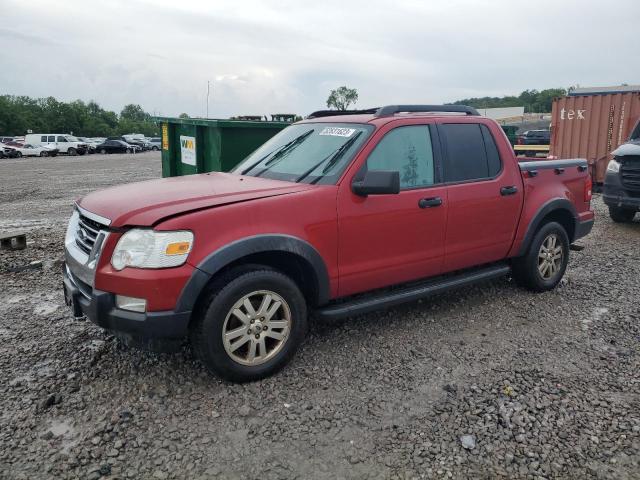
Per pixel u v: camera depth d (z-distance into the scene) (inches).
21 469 111.7
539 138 1175.6
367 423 130.3
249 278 141.8
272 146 195.9
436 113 193.0
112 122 4439.0
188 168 354.9
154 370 153.6
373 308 168.1
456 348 171.9
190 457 116.9
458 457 118.0
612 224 383.9
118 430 125.6
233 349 142.9
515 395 142.9
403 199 170.1
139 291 130.3
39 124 3486.7
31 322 189.2
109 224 135.0
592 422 131.0
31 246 305.6
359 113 205.8
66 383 146.3
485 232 195.5
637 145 363.9
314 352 167.5
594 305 211.2
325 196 154.6
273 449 120.1
